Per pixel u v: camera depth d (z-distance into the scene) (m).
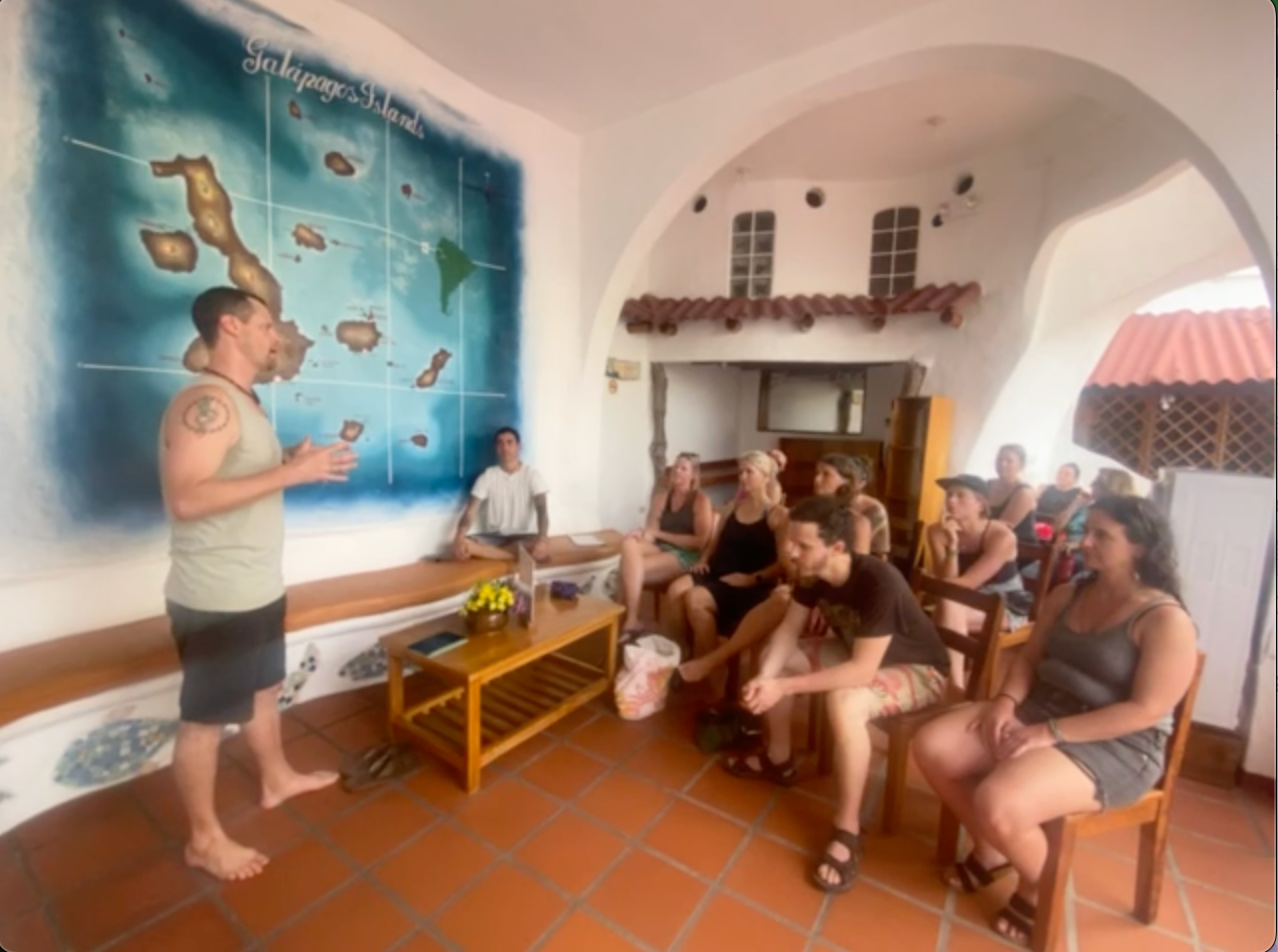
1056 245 3.83
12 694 1.63
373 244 2.66
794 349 4.89
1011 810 1.34
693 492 3.22
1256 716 2.01
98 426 1.97
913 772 2.16
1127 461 4.61
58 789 1.79
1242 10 1.72
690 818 1.86
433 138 2.83
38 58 1.78
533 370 3.44
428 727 2.18
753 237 4.92
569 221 3.53
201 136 2.13
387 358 2.76
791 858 1.70
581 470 3.78
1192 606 2.13
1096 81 2.06
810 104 2.81
